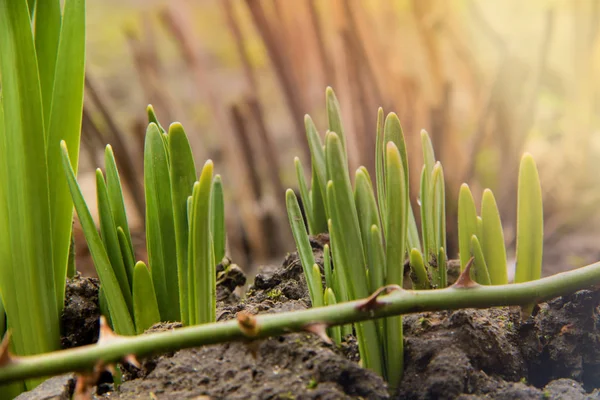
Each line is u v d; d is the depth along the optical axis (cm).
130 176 124
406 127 127
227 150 145
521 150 128
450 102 129
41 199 60
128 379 60
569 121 140
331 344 56
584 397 57
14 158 60
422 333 58
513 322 61
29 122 60
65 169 59
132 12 226
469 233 61
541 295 56
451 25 145
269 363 56
